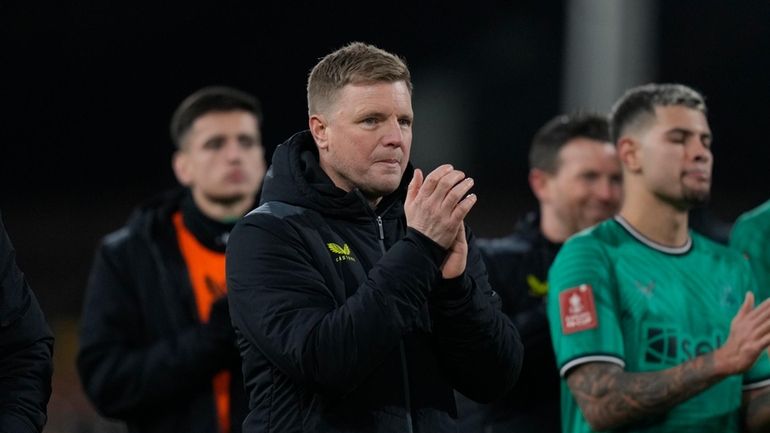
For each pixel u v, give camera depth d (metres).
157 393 17.45
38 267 52.00
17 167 59.81
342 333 11.15
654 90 15.74
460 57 62.22
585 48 38.59
